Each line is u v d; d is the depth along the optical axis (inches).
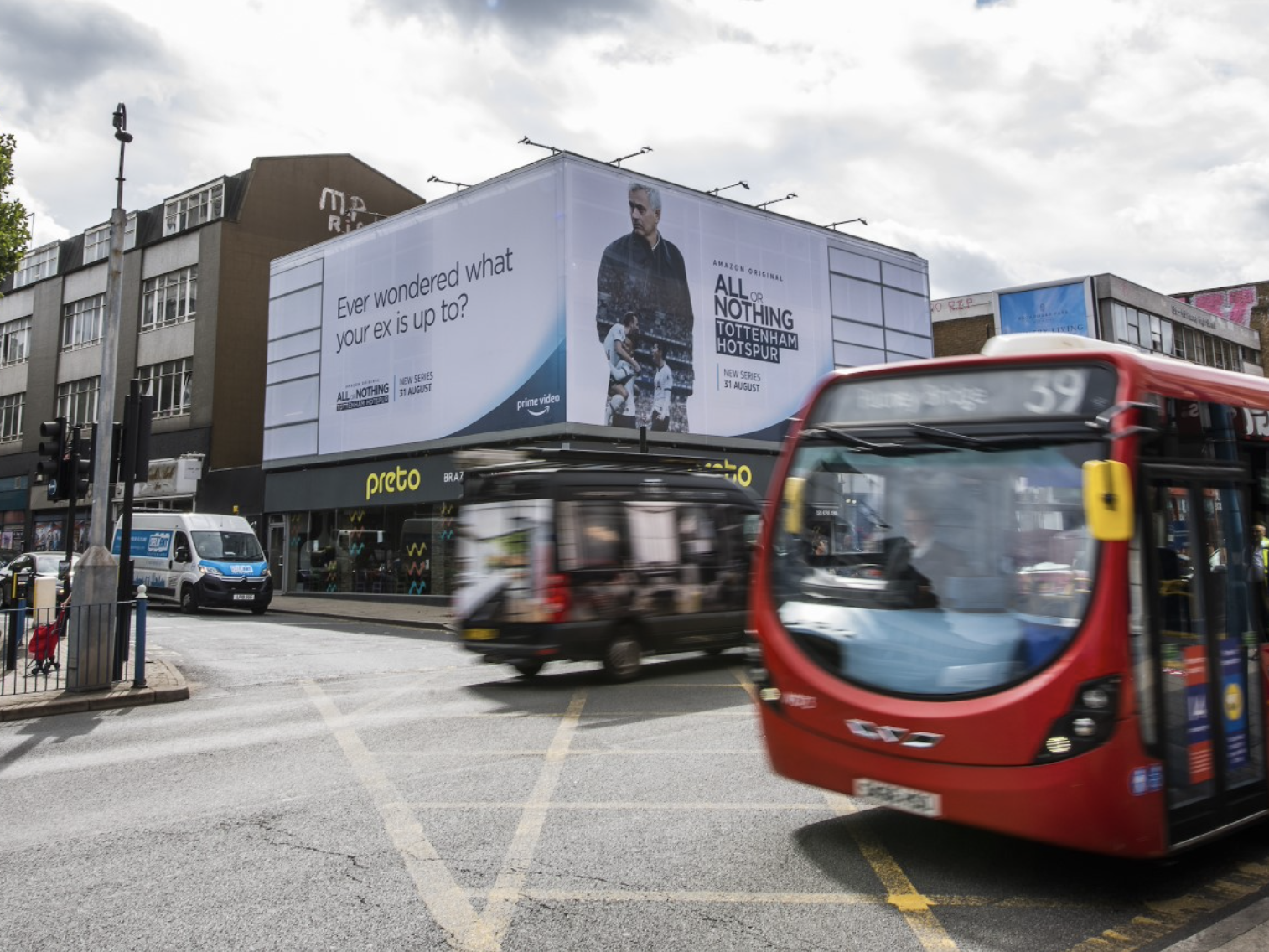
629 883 178.1
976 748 167.3
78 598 426.9
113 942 153.6
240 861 194.2
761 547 214.4
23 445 1825.8
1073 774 159.9
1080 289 1535.4
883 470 198.1
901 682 181.0
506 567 450.3
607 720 351.3
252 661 561.6
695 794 242.7
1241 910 166.1
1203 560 188.7
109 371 464.8
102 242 1718.8
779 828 212.5
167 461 1392.7
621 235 942.4
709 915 162.6
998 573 177.0
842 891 174.1
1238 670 193.5
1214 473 197.0
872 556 194.1
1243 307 2064.5
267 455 1237.1
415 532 1039.0
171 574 997.8
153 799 247.8
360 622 889.5
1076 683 162.2
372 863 191.2
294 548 1205.7
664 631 480.4
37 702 397.4
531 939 152.9
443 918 161.9
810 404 221.0
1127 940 152.7
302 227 1498.5
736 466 1026.7
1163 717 169.0
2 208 987.3
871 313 1205.7
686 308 994.7
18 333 1883.6
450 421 995.9
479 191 984.9
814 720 191.0
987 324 1620.3
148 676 468.8
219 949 150.2
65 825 224.5
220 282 1417.3
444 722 354.3
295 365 1210.6
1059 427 181.0
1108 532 161.6
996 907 166.9
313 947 150.6
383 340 1086.4
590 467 476.1
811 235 1141.1
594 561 455.2
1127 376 179.8
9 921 163.3
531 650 435.2
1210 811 179.6
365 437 1098.1
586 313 904.3
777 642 201.9
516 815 225.3
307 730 343.0
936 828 212.2
